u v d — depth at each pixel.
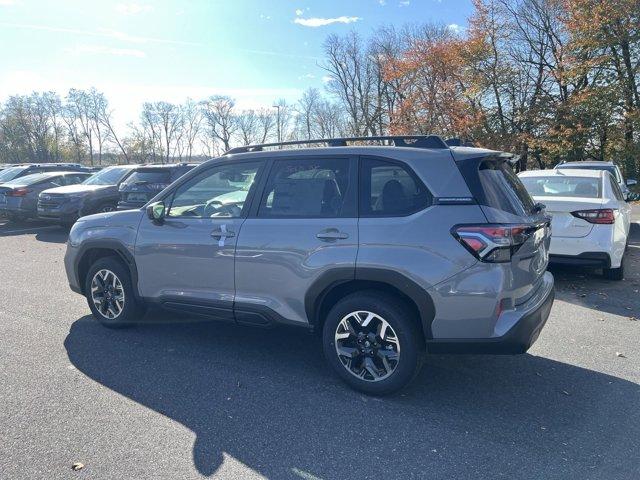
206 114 72.06
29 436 2.88
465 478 2.54
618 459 2.71
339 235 3.40
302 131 61.22
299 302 3.60
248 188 3.91
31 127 67.06
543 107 24.70
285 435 2.94
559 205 6.16
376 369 3.41
